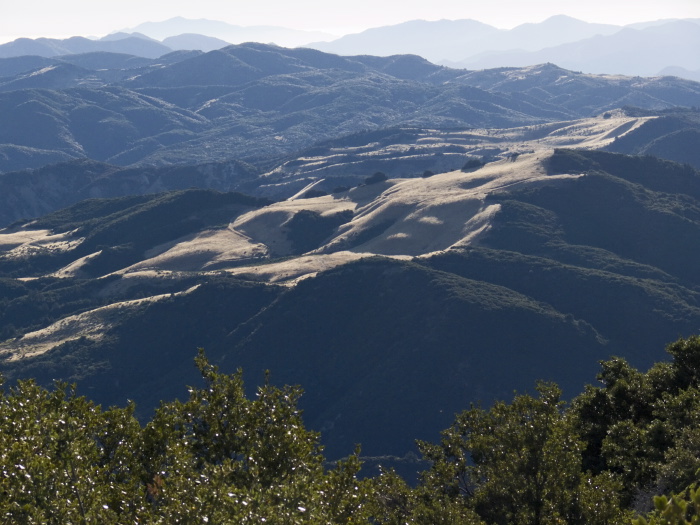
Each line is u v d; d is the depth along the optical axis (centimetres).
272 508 2567
